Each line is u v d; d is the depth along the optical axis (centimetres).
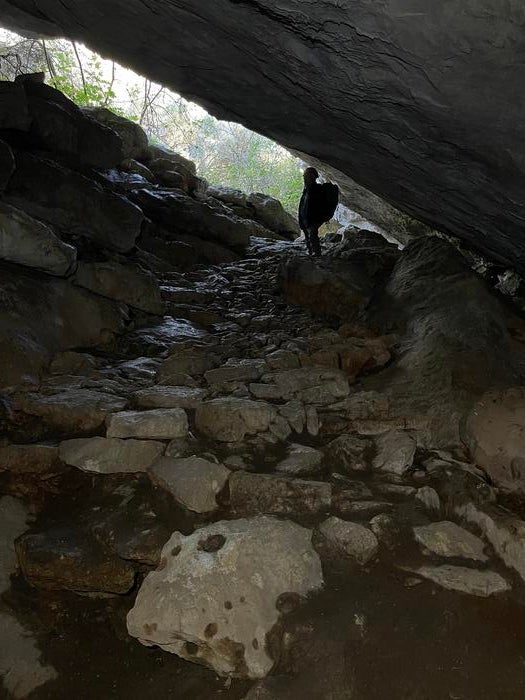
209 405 364
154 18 449
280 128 590
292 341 539
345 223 1688
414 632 235
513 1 229
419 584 257
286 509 295
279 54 390
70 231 583
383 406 398
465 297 531
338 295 636
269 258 901
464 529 291
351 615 240
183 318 616
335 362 477
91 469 319
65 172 573
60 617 276
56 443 343
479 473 341
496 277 857
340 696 213
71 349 477
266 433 355
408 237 1366
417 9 252
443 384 418
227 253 896
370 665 223
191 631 229
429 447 373
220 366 480
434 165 425
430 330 497
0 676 249
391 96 348
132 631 240
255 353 520
